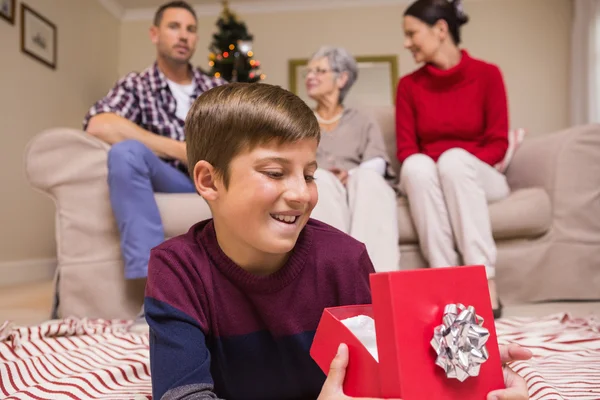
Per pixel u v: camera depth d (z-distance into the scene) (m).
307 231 0.65
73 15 3.68
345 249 0.67
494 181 1.66
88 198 1.57
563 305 1.64
